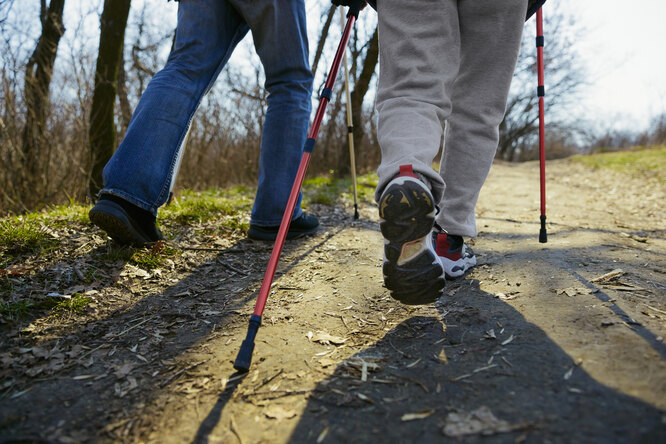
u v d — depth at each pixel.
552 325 1.19
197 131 7.62
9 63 4.05
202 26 1.98
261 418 0.90
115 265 1.83
